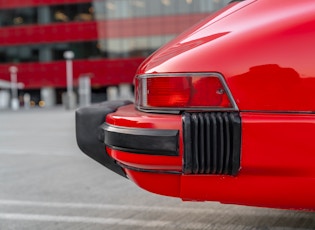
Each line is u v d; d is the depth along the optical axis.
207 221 2.97
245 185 1.77
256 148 1.69
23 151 6.86
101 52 34.78
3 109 32.31
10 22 36.19
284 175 1.72
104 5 34.31
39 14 35.62
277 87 1.70
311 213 3.07
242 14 1.91
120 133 1.86
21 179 4.60
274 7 1.86
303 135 1.66
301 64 1.69
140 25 33.62
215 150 1.72
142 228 2.86
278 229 2.74
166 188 1.89
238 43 1.77
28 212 3.33
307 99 1.68
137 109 2.07
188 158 1.72
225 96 1.74
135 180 1.95
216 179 1.80
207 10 31.97
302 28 1.73
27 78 36.38
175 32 32.81
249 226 2.83
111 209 3.37
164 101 1.83
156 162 1.78
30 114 21.55
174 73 1.81
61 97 37.66
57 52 35.69
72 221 3.07
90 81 35.06
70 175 4.80
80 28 34.94
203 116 1.74
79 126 2.26
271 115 1.70
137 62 33.94
